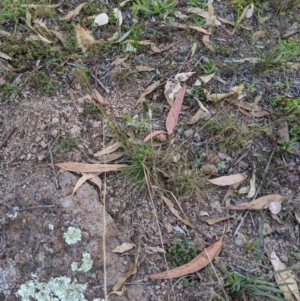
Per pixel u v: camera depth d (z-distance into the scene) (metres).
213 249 0.50
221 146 0.57
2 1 0.66
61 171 0.54
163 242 0.51
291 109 0.59
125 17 0.67
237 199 0.54
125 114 0.57
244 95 0.61
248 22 0.69
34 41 0.63
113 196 0.53
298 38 0.67
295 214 0.54
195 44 0.64
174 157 0.55
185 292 0.49
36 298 0.48
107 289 0.48
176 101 0.59
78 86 0.60
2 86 0.60
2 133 0.57
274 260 0.51
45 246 0.50
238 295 0.48
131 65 0.62
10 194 0.53
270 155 0.57
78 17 0.66
